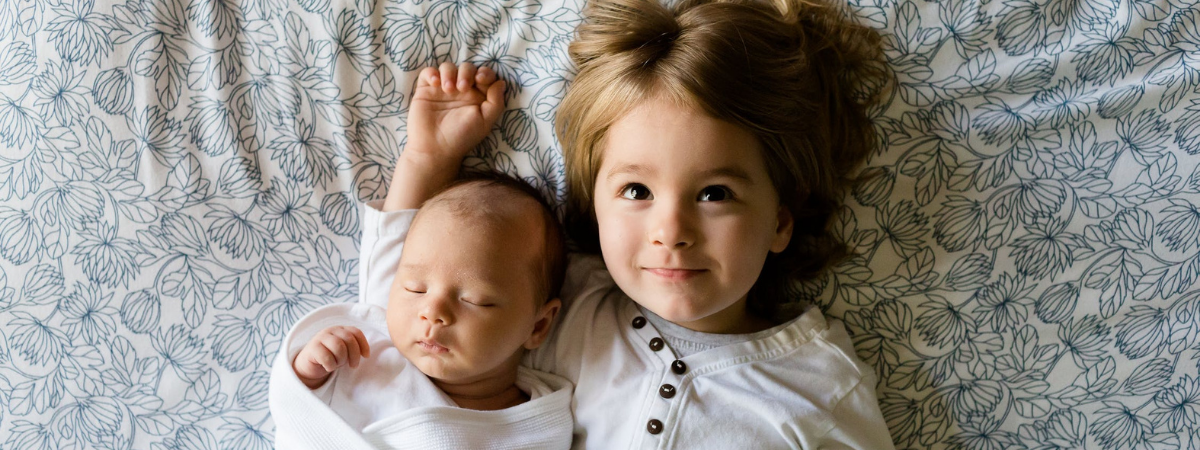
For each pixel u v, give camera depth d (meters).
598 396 0.84
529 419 0.82
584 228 0.88
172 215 0.90
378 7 0.86
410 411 0.78
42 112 0.89
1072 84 0.81
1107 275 0.84
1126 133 0.81
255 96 0.88
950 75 0.82
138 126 0.89
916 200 0.85
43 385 0.94
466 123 0.85
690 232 0.70
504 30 0.86
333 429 0.78
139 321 0.93
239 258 0.92
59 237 0.91
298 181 0.90
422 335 0.77
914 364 0.88
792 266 0.87
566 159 0.84
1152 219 0.82
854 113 0.83
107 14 0.87
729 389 0.80
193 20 0.88
